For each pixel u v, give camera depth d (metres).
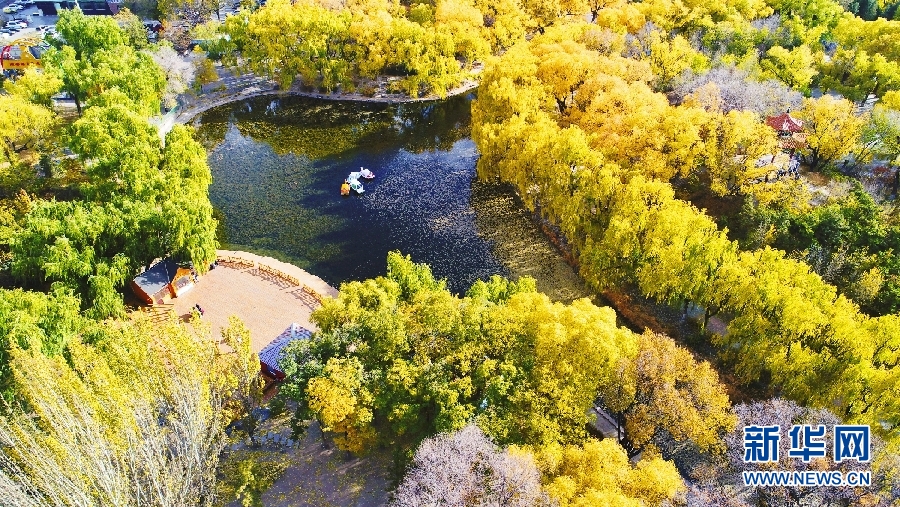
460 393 64.25
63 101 150.12
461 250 109.75
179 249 94.06
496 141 115.62
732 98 118.38
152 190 99.56
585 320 67.06
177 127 110.81
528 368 66.31
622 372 65.69
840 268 88.69
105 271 87.06
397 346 68.19
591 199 98.00
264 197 123.88
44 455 54.12
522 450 58.72
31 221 87.00
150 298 92.50
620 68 127.50
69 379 60.44
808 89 137.88
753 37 150.88
